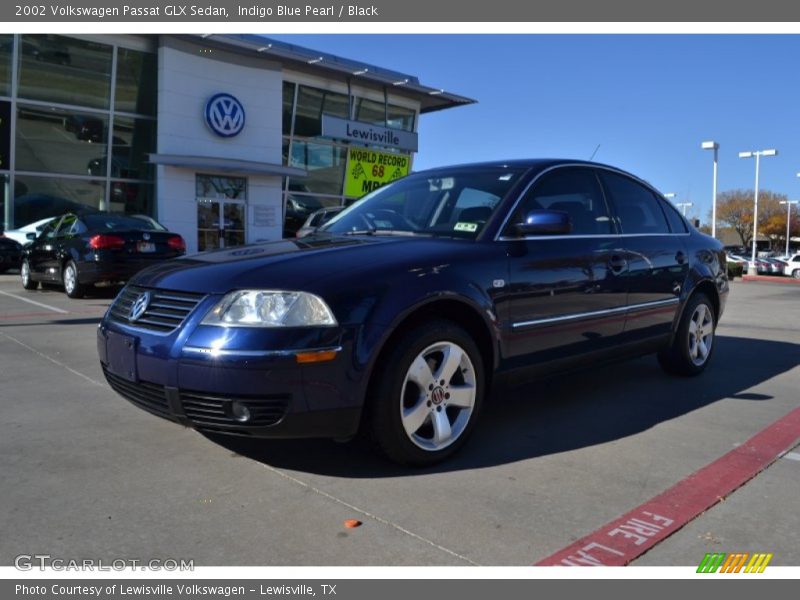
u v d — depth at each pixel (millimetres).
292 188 23188
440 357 3547
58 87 18578
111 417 4375
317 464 3555
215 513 2984
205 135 20188
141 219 11516
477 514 2988
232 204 20906
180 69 19469
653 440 4039
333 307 3141
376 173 25562
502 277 3805
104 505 3061
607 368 6102
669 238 5328
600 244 4539
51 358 6184
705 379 5699
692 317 5555
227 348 3045
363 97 24859
